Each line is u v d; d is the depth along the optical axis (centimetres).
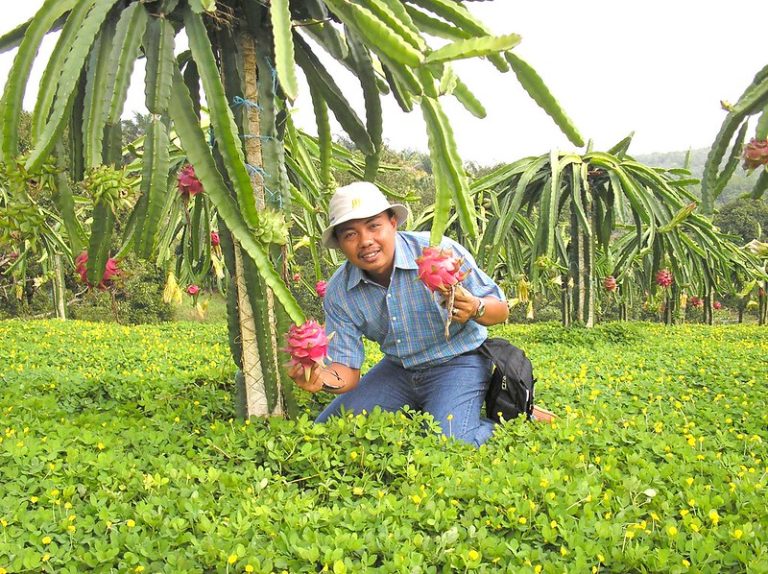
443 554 186
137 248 263
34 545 190
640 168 785
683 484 229
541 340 820
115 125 262
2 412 311
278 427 278
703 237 877
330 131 345
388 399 331
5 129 252
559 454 246
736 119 324
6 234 269
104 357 634
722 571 183
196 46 255
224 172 307
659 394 398
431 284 255
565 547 194
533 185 866
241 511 210
